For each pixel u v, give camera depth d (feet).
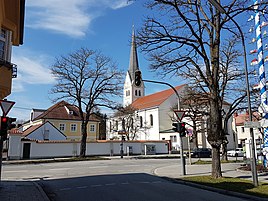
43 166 83.56
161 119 207.31
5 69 41.98
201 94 87.20
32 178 56.03
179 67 50.85
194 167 73.82
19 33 48.98
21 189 39.99
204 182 43.42
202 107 119.24
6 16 43.09
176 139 189.16
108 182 47.14
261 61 59.47
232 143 197.06
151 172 65.10
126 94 287.69
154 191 37.68
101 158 113.60
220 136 47.96
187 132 85.71
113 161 103.50
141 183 45.83
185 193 36.11
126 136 203.00
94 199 32.40
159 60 50.60
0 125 38.63
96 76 112.68
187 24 45.98
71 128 193.26
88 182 47.47
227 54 86.99
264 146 60.29
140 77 59.93
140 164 89.30
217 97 48.67
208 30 51.08
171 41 48.44
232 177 48.65
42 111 212.64
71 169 73.51
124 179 51.29
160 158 122.93
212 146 48.75
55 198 34.01
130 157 122.42
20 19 45.93
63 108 197.26
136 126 207.51
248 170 59.31
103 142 137.90
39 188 40.78
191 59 50.24
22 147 115.85
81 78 111.24
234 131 206.18
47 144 122.01
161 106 209.05
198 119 147.23
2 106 38.27
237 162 90.79
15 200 31.99
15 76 44.83
